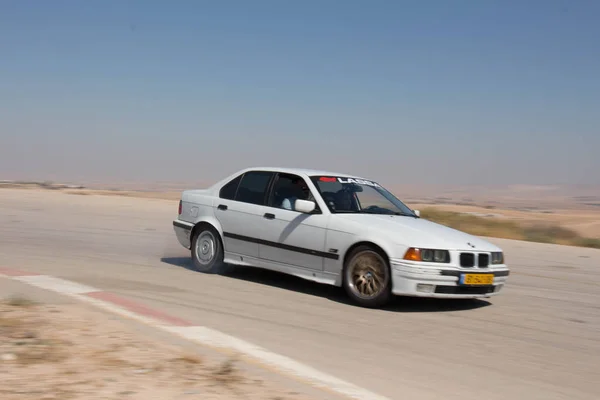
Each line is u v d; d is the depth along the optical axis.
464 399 4.89
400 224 8.27
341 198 8.91
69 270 9.38
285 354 5.68
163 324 6.29
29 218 17.77
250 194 9.50
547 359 6.18
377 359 5.77
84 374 4.65
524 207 109.62
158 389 4.45
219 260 9.71
